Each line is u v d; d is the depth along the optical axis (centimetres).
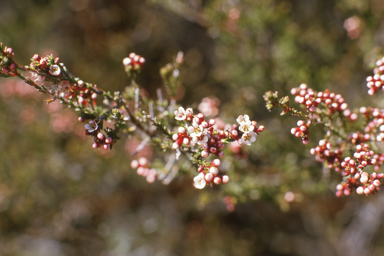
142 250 67
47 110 63
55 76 32
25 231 65
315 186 42
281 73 53
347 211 60
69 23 78
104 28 78
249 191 40
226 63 60
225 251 65
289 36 52
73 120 63
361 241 60
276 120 52
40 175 65
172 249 66
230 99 70
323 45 58
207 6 52
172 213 70
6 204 63
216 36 54
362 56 54
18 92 64
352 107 55
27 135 66
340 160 34
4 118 67
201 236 67
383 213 57
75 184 65
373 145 34
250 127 31
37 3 75
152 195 71
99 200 69
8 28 72
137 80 36
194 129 31
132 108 42
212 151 32
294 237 67
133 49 77
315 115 34
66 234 65
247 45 54
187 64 75
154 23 75
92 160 65
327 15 62
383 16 50
